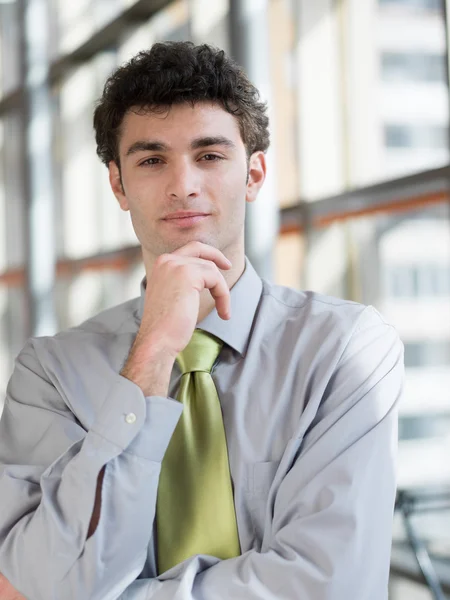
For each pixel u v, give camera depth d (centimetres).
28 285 695
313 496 120
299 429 124
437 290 350
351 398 125
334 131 403
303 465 122
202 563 121
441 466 354
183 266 126
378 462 123
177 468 126
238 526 124
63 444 133
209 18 489
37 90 691
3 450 138
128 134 132
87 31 644
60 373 138
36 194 691
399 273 366
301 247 414
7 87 774
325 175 409
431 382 357
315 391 126
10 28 767
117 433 117
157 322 124
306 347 132
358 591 116
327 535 117
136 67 131
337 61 400
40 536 116
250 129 135
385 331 134
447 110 344
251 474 125
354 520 118
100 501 116
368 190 374
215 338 135
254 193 144
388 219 369
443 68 345
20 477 126
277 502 122
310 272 409
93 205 648
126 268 596
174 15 528
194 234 130
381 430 125
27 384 140
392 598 362
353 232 387
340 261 395
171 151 129
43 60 695
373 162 385
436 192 344
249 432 127
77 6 653
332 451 122
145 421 118
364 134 387
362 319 134
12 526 123
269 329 136
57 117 694
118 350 141
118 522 116
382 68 375
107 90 139
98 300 636
